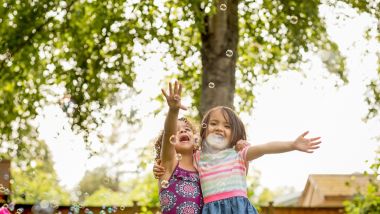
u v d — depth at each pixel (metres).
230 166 2.84
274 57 8.43
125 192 17.75
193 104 8.28
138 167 8.25
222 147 2.88
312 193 14.96
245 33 8.22
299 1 7.37
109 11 7.50
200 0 6.50
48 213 3.92
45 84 7.89
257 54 8.49
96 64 7.75
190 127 3.01
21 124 7.97
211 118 2.94
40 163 11.98
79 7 7.64
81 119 7.68
